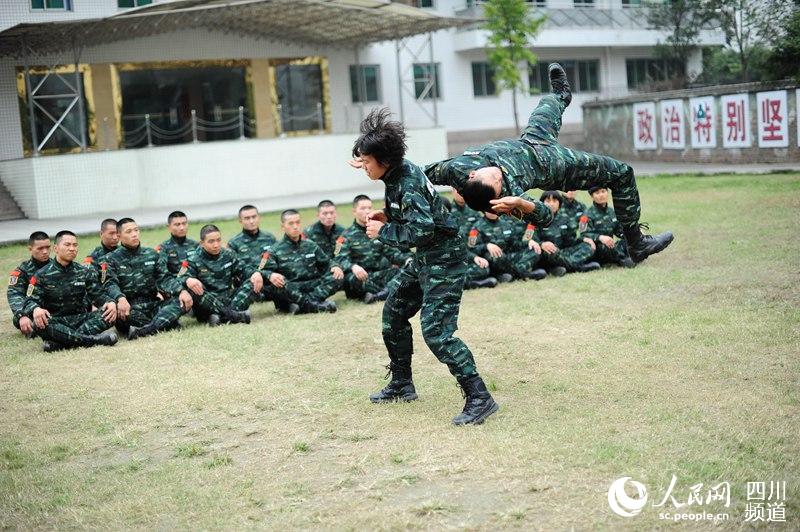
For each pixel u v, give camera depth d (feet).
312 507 13.38
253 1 65.36
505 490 13.42
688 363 19.48
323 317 28.04
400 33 81.56
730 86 71.26
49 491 14.83
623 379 18.69
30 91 64.80
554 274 32.07
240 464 15.48
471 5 96.58
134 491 14.55
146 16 62.28
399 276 17.61
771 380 17.85
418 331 25.12
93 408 19.44
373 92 93.15
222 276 28.76
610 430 15.61
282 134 86.74
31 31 61.98
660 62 110.32
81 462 16.25
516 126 91.71
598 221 32.78
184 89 81.61
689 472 13.57
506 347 22.27
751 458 13.99
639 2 108.27
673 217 43.80
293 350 23.68
